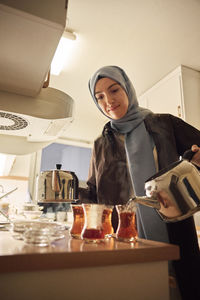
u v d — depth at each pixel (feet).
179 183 2.44
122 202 3.82
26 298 1.59
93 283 1.75
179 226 3.01
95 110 9.89
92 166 4.55
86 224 2.34
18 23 2.19
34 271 1.63
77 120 10.73
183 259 2.86
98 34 5.93
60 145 11.74
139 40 6.14
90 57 6.82
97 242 2.25
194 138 3.49
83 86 8.31
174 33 5.89
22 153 4.26
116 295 1.80
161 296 1.93
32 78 2.89
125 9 5.19
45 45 2.44
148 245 2.12
